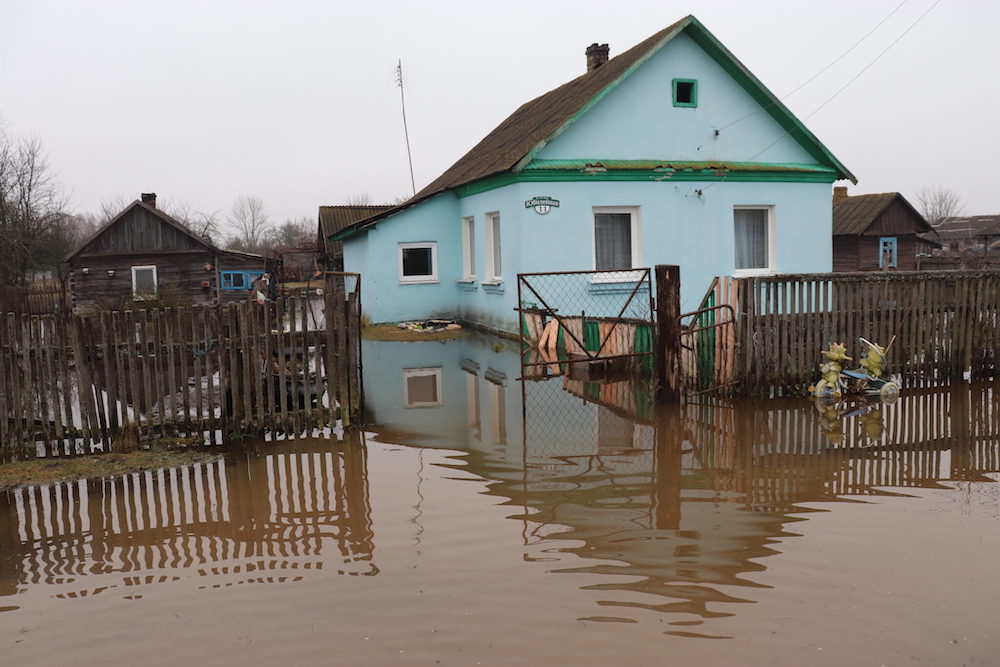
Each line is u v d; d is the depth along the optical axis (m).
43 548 5.61
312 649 4.05
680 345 9.62
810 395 10.11
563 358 13.23
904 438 8.05
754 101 16.66
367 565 5.11
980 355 11.09
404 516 6.04
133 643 4.19
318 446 8.23
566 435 8.43
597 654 3.91
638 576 4.82
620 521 5.80
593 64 20.69
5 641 4.25
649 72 15.95
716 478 6.81
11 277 34.03
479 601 4.53
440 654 3.95
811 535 5.45
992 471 6.94
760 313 9.86
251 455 7.90
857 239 34.12
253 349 8.46
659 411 9.40
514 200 15.50
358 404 9.05
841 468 7.07
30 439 7.88
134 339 8.09
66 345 7.95
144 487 6.95
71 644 4.20
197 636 4.24
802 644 3.97
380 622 4.32
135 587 4.91
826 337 10.17
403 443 8.29
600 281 15.71
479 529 5.70
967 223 60.62
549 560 5.10
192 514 6.23
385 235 19.36
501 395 10.73
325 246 32.19
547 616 4.32
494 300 17.11
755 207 17.05
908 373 10.66
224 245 68.06
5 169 35.47
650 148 16.06
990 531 5.47
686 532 5.55
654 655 3.89
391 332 18.08
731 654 3.89
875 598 4.47
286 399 8.70
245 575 5.03
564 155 15.52
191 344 8.29
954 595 4.49
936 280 10.67
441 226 19.73
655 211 16.05
